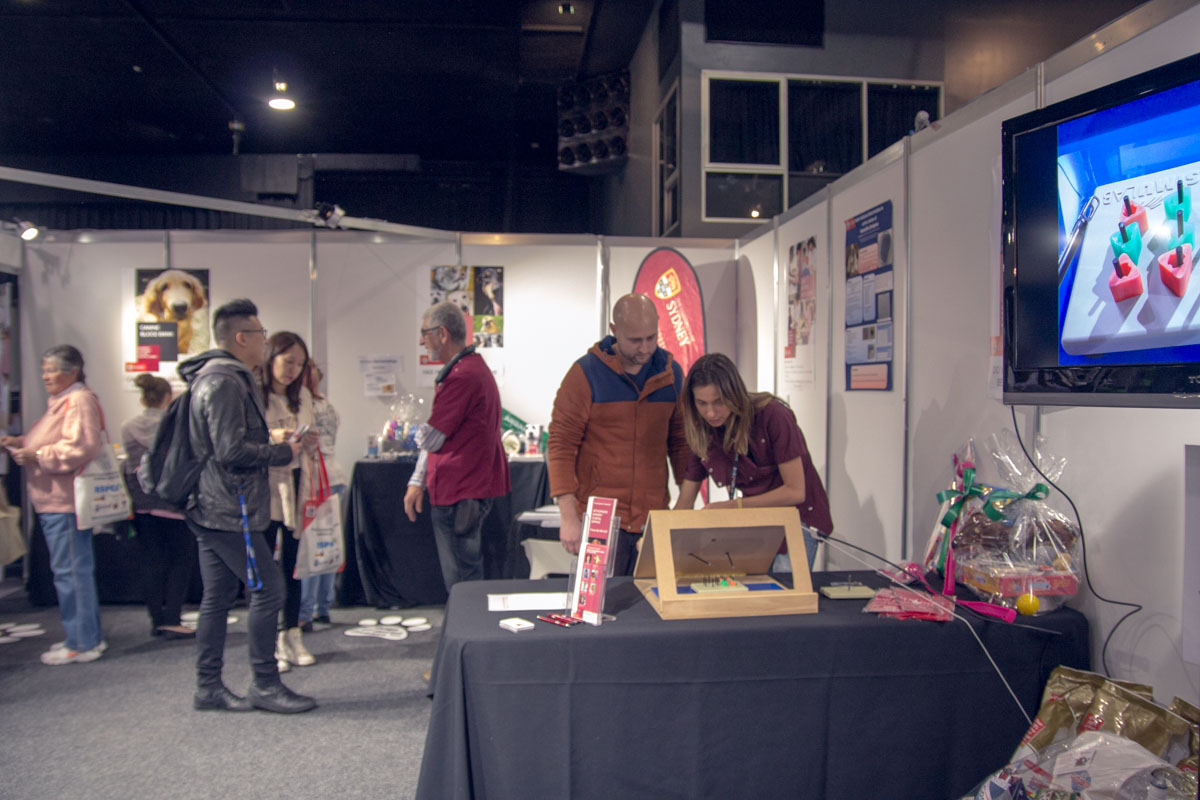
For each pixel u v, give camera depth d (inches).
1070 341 70.4
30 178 148.1
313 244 192.5
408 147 389.4
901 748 72.9
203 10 233.0
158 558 157.8
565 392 103.0
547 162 426.0
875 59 229.9
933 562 86.7
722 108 226.8
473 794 68.5
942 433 102.9
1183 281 60.7
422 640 158.1
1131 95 64.6
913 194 110.3
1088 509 78.2
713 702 70.6
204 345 190.7
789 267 162.4
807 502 102.4
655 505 104.0
